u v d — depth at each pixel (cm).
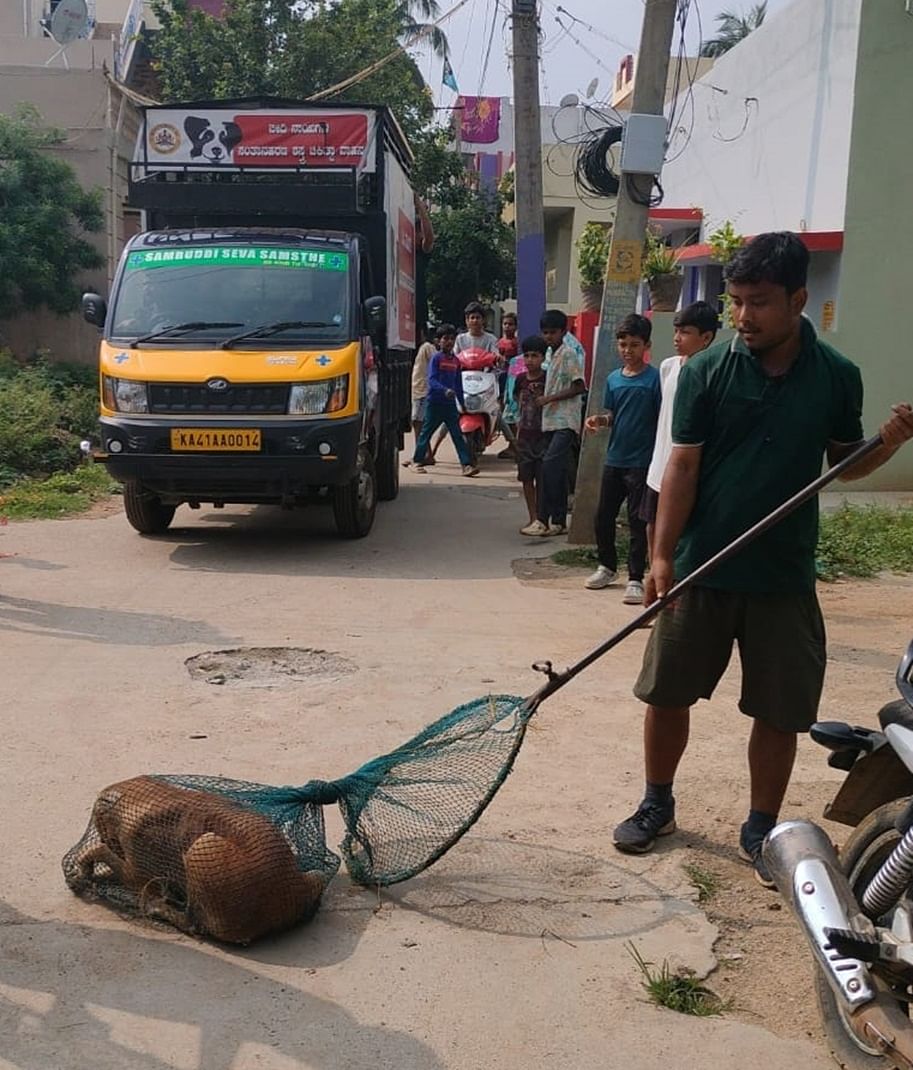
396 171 1166
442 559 890
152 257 931
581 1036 309
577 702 561
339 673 601
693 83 1698
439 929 361
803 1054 303
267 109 1111
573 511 927
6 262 1681
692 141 1702
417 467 1410
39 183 1747
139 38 2600
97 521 1022
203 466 840
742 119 1488
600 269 1512
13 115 1867
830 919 272
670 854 411
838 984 261
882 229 1184
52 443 1327
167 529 971
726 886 391
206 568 840
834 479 350
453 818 385
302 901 356
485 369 1348
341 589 784
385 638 666
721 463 379
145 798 370
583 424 955
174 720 525
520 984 332
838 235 1188
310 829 383
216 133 1120
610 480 770
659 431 646
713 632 389
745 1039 309
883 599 784
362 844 392
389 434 1134
